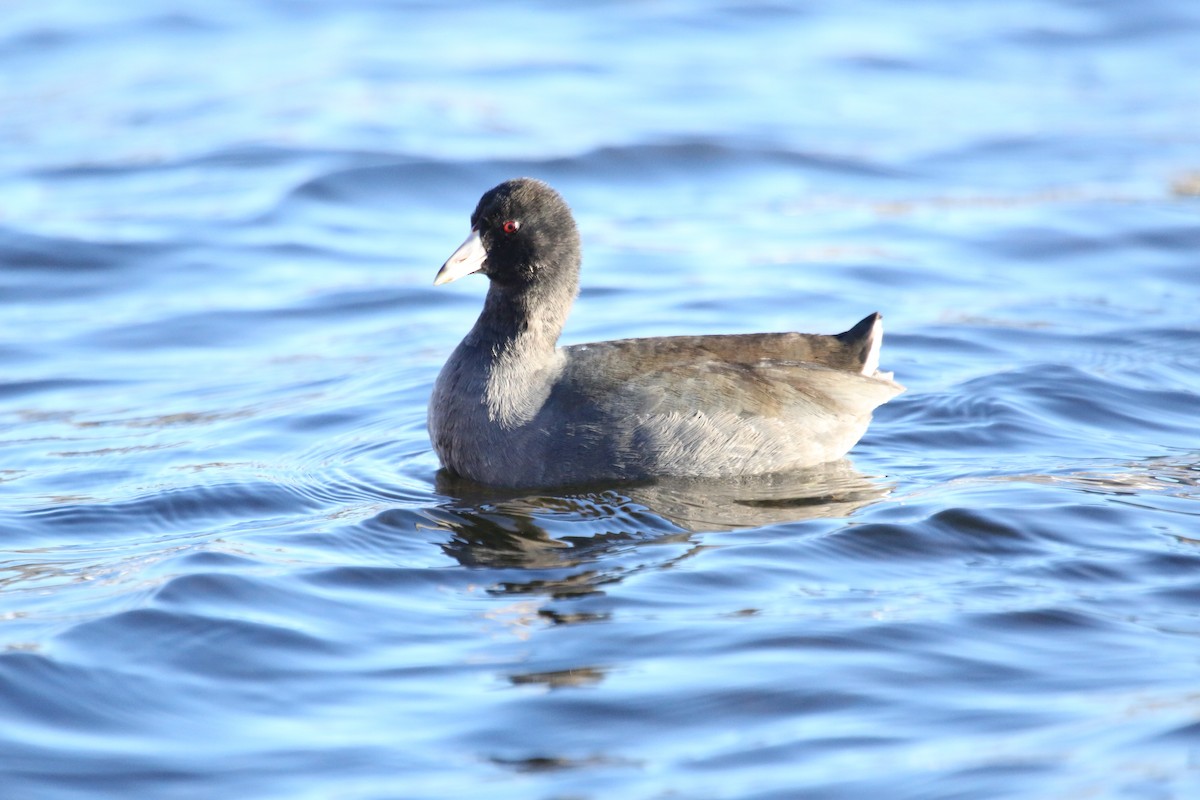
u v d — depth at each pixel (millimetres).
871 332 14398
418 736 8688
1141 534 11680
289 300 20016
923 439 14516
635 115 27453
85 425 15406
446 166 24719
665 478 13359
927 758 8305
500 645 9852
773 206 23625
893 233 22375
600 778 8188
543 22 33875
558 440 13172
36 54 31188
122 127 27125
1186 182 24109
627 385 13281
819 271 20797
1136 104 28516
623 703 9016
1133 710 8758
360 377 17000
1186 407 15461
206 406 16047
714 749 8484
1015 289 20109
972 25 33906
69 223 22547
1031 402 15461
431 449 14508
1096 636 9828
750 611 10320
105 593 10727
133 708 9031
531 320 13477
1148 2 35031
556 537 11961
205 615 10219
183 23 33500
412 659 9664
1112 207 23109
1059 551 11359
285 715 8945
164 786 8180
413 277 20984
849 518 12148
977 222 22719
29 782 8195
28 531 12281
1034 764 8172
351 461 14148
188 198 23750
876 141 26469
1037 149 25984
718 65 30719
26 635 9953
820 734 8617
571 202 23812
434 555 11555
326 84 29297
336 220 23141
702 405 13289
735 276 20609
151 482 13453
